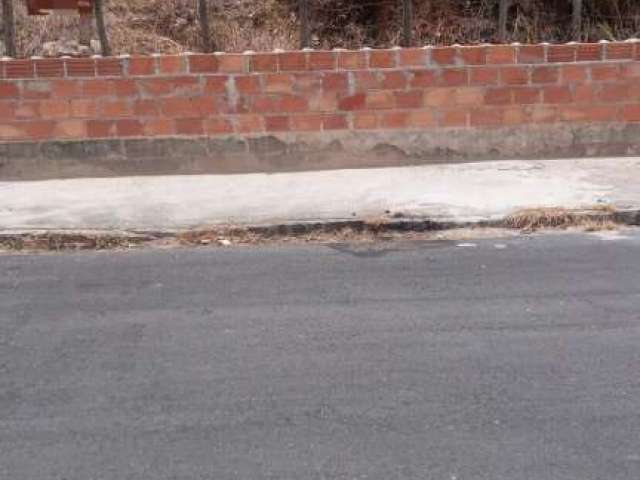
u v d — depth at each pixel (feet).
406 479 12.04
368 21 37.27
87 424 13.82
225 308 19.12
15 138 30.99
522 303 19.16
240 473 12.26
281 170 31.96
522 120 32.27
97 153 31.35
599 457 12.60
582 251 23.15
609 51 31.89
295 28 36.73
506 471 12.23
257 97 31.27
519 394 14.66
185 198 28.35
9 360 16.43
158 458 12.72
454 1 37.50
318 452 12.82
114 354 16.63
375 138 31.96
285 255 23.43
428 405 14.29
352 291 20.16
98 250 24.30
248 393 14.84
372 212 26.13
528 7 37.32
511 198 27.35
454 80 31.68
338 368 15.80
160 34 36.50
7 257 23.67
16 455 12.85
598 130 32.60
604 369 15.64
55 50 34.78
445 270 21.68
